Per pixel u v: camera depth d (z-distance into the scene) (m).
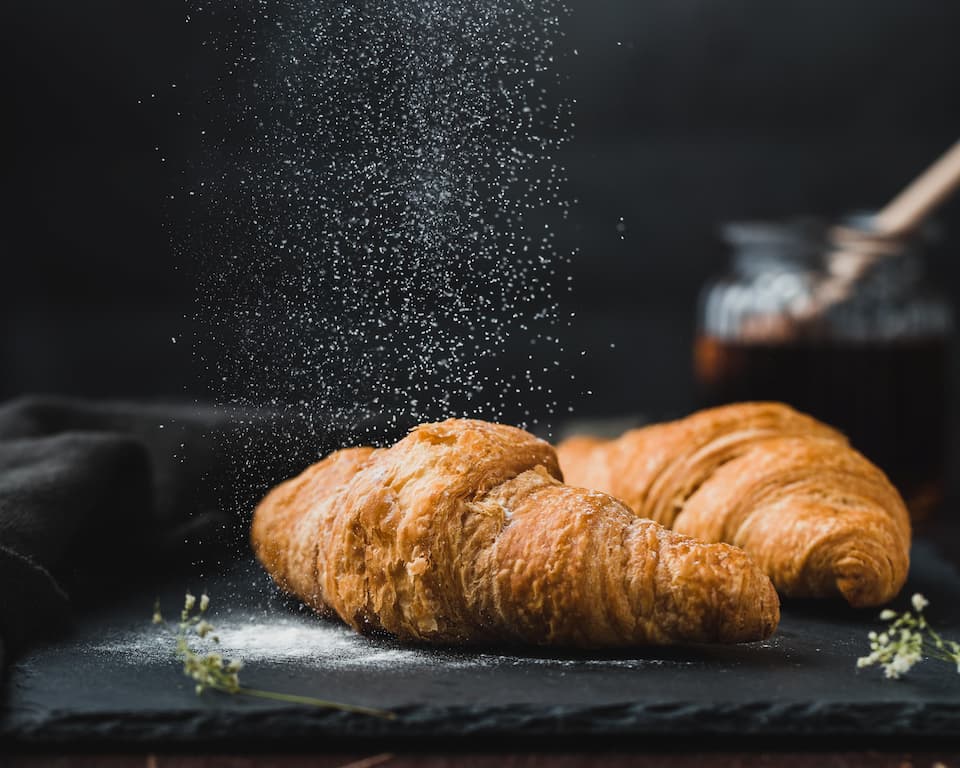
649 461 0.68
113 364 1.07
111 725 0.54
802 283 0.80
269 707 0.54
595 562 0.57
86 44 1.05
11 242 1.07
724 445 0.67
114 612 0.63
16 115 1.06
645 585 0.57
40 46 1.05
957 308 1.08
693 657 0.58
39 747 0.54
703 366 0.84
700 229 1.09
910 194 0.82
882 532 0.64
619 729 0.54
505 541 0.58
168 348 1.07
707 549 0.58
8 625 0.60
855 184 1.08
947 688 0.56
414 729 0.54
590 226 1.09
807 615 0.64
